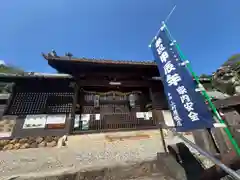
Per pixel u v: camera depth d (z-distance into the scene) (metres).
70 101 7.75
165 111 8.45
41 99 7.47
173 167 4.02
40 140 6.28
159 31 4.35
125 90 9.02
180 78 3.40
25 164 5.05
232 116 3.11
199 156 5.17
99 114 7.85
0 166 4.90
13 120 6.64
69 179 4.38
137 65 7.95
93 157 5.54
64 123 7.02
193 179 3.44
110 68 8.23
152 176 4.25
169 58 3.82
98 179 4.39
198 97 2.91
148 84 9.03
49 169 4.83
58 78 8.02
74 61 7.34
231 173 2.29
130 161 5.16
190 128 2.97
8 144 5.95
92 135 6.77
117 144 6.35
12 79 7.59
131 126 7.76
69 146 6.09
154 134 7.14
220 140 3.04
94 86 8.33
